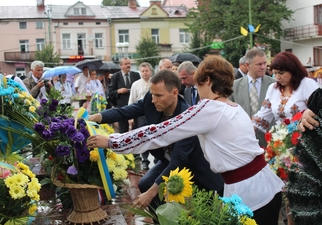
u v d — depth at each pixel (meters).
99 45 48.31
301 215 2.56
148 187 3.83
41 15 47.56
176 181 2.73
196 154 3.55
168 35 48.91
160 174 3.51
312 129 2.56
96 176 3.49
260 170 2.86
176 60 10.17
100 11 49.25
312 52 38.78
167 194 2.80
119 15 48.75
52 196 4.33
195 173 3.62
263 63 5.45
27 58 47.12
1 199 2.95
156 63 42.44
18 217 3.00
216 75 2.88
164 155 3.86
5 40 46.97
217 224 2.41
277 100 4.54
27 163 4.45
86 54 47.88
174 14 49.31
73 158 3.43
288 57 4.37
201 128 2.79
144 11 48.28
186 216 2.43
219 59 2.93
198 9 39.81
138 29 48.41
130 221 3.78
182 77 5.87
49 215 3.78
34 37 47.31
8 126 3.51
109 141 2.95
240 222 2.42
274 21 36.69
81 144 3.38
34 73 8.39
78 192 3.46
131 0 50.34
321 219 2.52
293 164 2.63
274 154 4.07
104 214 3.59
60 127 3.39
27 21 47.03
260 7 38.19
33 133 3.57
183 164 3.42
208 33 39.12
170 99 3.53
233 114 2.81
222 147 2.79
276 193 2.88
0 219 2.96
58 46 47.56
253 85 5.58
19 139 3.59
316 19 38.12
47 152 3.48
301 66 4.37
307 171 2.58
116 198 4.27
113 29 48.31
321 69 16.72
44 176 4.32
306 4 38.38
